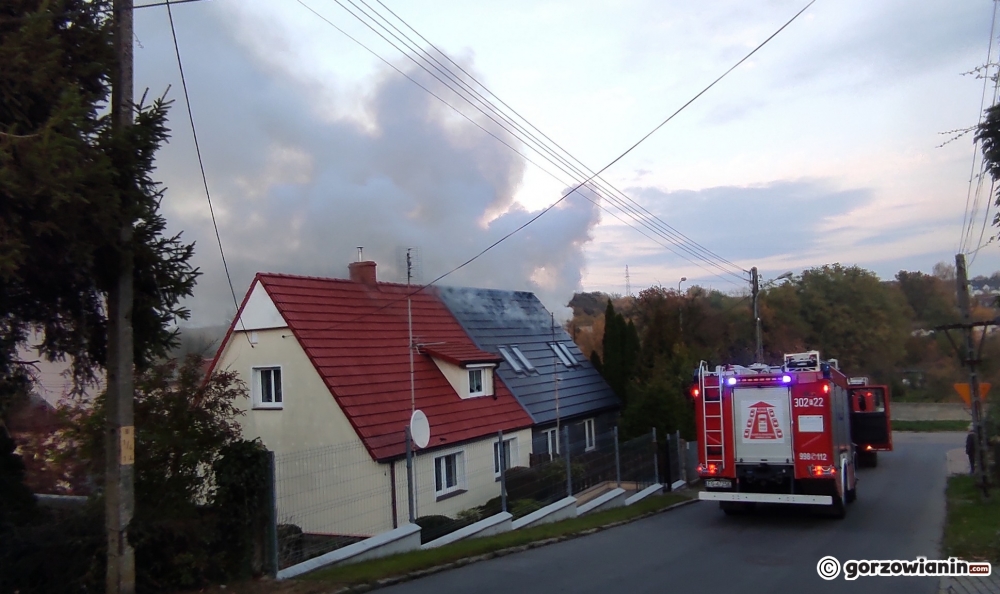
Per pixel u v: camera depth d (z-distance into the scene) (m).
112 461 7.40
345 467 16.27
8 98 6.10
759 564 10.58
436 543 11.77
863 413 27.62
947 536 12.91
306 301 19.66
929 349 59.34
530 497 16.16
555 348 30.75
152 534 7.80
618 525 15.23
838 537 13.28
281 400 18.69
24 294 7.17
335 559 9.55
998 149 11.44
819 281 54.00
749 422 14.86
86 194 6.21
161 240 7.60
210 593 7.91
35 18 6.23
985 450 17.27
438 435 18.83
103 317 7.85
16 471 8.93
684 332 36.19
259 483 8.62
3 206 5.79
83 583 7.59
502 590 8.73
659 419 24.70
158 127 7.19
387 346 20.88
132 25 7.40
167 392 9.20
